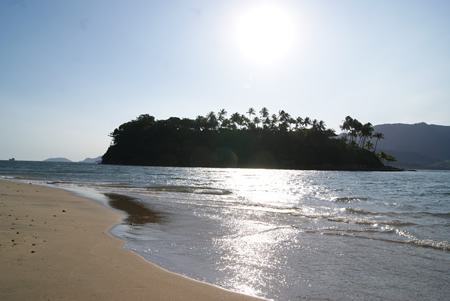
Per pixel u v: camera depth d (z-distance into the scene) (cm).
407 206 2733
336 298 792
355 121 16500
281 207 2462
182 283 837
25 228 1347
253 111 18400
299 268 1008
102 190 3684
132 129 18388
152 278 856
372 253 1185
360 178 8506
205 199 2956
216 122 18312
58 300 683
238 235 1459
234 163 16638
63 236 1258
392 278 930
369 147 17238
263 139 17112
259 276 932
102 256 1027
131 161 17700
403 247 1269
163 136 17775
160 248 1210
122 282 811
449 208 2594
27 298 686
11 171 8338
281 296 797
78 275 837
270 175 9631
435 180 7719
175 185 4769
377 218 2027
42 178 5819
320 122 17025
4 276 799
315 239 1395
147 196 3127
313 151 16038
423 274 965
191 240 1352
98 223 1647
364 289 848
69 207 2136
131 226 1634
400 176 10625
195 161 16875
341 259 1108
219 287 829
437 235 1510
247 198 3162
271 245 1289
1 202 2105
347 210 2381
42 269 861
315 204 2798
